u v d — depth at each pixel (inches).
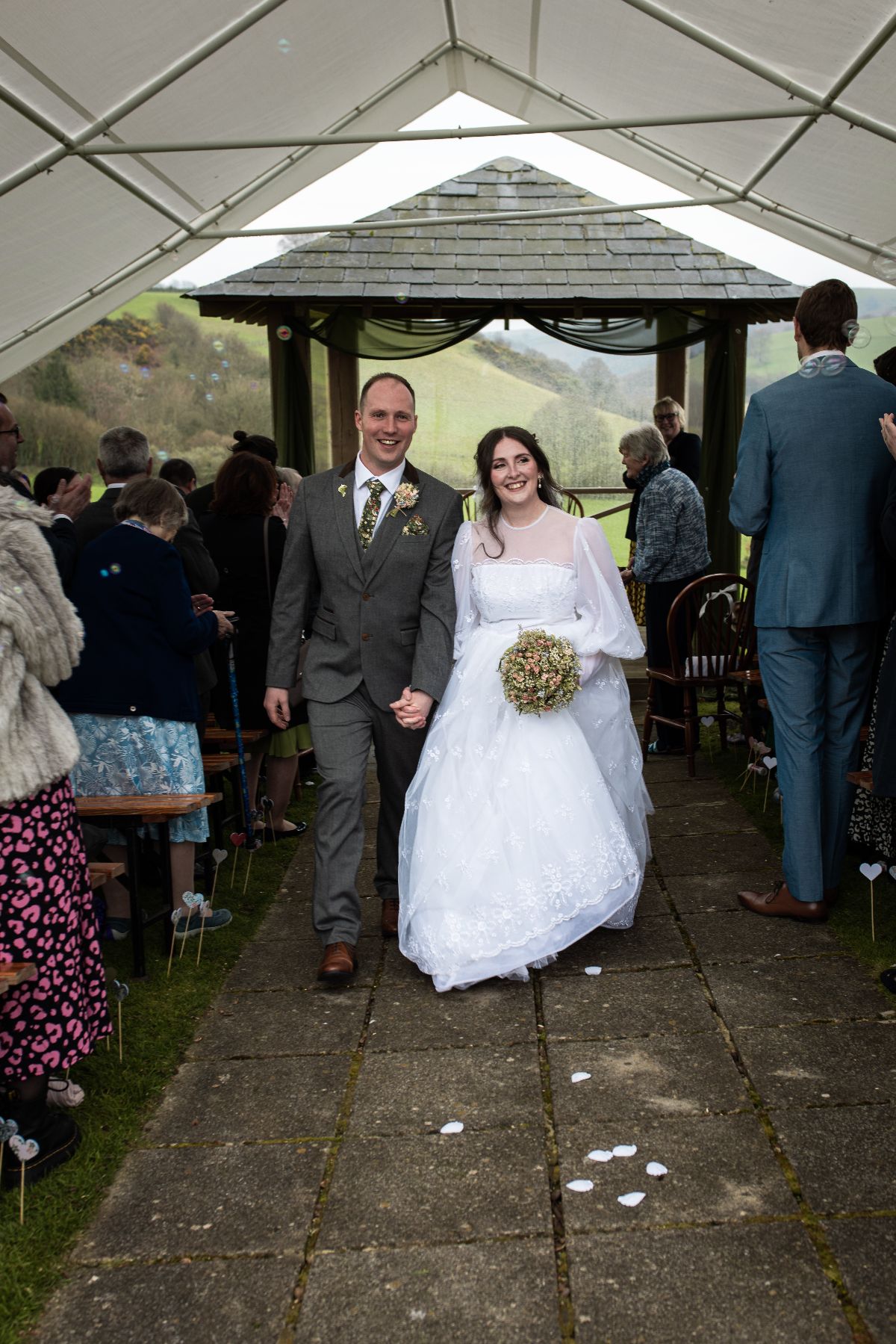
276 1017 124.3
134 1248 83.7
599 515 398.9
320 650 138.6
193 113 189.0
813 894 141.6
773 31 157.2
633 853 134.3
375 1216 86.0
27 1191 91.1
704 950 136.1
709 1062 108.0
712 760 239.1
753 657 227.5
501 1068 109.3
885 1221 82.0
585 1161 91.9
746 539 412.5
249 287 348.5
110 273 229.6
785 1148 92.2
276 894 169.8
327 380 382.0
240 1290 78.4
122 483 164.7
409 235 370.0
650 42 183.0
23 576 91.3
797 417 133.8
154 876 175.5
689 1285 76.2
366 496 136.8
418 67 240.4
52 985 92.9
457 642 143.9
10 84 154.7
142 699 137.8
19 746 89.7
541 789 129.9
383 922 148.5
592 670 141.3
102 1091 107.5
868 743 156.7
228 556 184.5
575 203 382.3
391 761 142.3
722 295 347.9
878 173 191.9
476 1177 90.7
